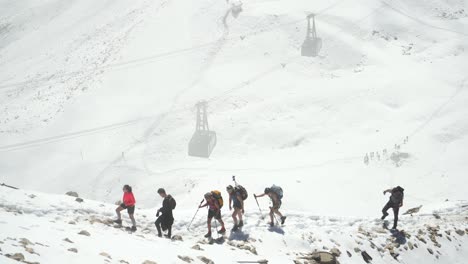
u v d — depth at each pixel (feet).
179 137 272.51
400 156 198.29
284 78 313.73
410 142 212.02
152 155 260.62
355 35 352.28
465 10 401.08
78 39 519.19
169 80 339.77
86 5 638.12
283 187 175.83
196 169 225.15
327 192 170.71
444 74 286.66
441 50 325.62
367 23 364.79
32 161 286.05
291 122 260.83
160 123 293.23
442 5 405.18
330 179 182.39
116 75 362.33
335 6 392.06
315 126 252.83
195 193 187.52
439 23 373.20
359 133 236.43
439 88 268.21
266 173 197.26
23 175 271.08
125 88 345.72
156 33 403.95
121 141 285.23
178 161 246.68
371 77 297.33
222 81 321.73
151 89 334.65
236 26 381.60
